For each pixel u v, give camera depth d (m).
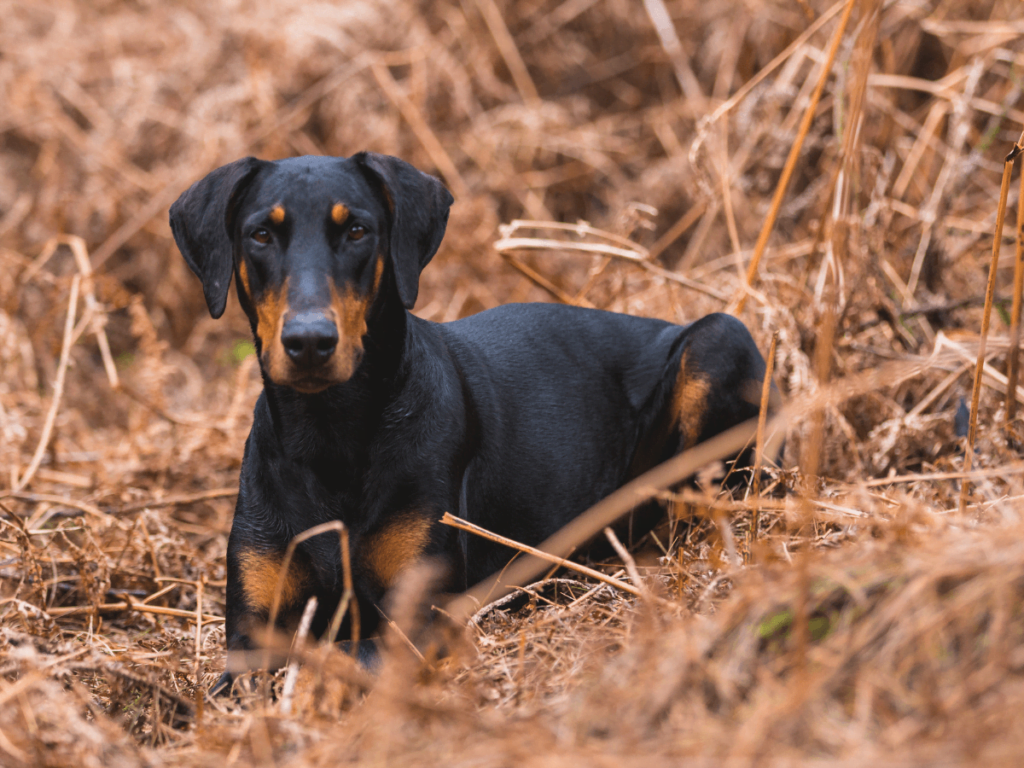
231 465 6.21
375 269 3.68
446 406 3.90
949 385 5.32
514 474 4.24
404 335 3.80
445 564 3.75
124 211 9.72
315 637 3.93
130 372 8.46
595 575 3.41
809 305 5.64
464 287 8.19
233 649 3.68
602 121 10.26
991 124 7.40
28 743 2.66
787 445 5.16
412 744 2.46
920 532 2.94
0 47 10.74
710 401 4.56
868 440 5.27
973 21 8.63
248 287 3.71
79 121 10.66
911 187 7.54
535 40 10.55
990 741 1.99
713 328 4.64
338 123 9.82
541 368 4.54
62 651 3.32
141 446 6.22
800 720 2.19
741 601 2.57
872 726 2.20
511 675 3.00
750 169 7.96
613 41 10.80
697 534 4.22
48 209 9.61
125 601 4.66
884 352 5.59
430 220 3.91
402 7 10.37
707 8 10.24
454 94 9.94
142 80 10.27
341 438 3.70
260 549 3.78
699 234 7.59
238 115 9.77
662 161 9.60
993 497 3.81
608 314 5.00
